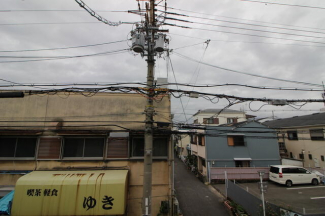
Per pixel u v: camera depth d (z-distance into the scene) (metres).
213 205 12.73
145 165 6.66
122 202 7.67
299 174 17.20
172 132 9.41
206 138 20.23
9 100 9.91
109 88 7.12
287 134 25.28
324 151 19.86
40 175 8.21
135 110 10.29
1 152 9.35
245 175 18.64
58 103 10.06
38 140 9.47
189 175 22.22
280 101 7.81
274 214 8.80
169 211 9.03
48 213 7.32
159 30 7.42
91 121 9.69
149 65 7.32
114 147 9.64
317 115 23.98
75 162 9.34
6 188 8.68
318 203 12.20
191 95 7.34
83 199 7.55
